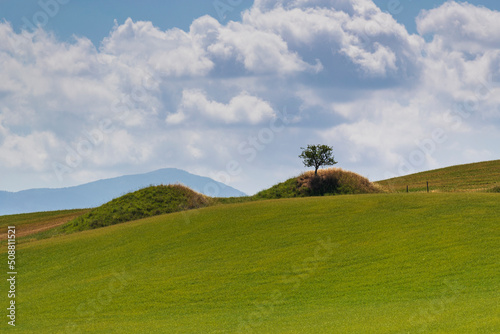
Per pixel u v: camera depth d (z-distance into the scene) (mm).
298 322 22594
